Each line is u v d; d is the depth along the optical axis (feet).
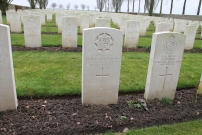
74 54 26.89
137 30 32.12
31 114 12.37
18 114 12.28
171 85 15.08
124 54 28.45
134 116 12.82
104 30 12.26
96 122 11.88
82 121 11.90
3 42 10.93
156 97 15.17
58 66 21.66
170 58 14.07
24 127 10.98
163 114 13.23
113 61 13.15
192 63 25.96
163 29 32.78
